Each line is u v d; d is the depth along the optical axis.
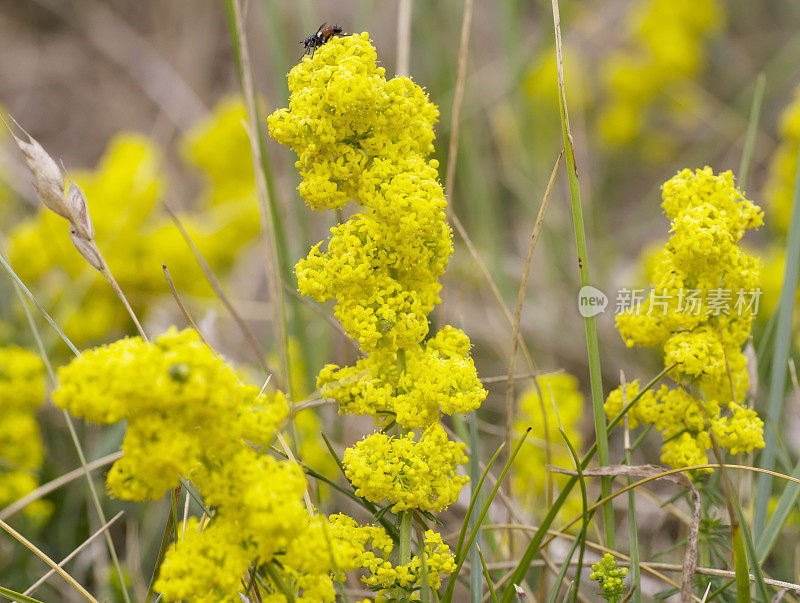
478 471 2.49
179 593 1.66
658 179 8.48
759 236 6.88
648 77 8.16
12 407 3.49
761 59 8.98
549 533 2.60
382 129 2.01
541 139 7.39
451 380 1.98
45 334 4.80
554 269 6.38
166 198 7.10
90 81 9.46
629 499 2.45
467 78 6.94
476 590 2.31
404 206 1.94
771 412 2.71
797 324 4.88
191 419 1.57
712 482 2.78
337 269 2.00
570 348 5.73
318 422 4.09
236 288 6.59
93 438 4.28
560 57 2.31
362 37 1.99
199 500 2.44
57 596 3.56
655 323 2.41
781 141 7.75
